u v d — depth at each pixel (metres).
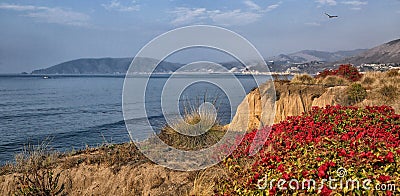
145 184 6.56
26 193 6.38
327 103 12.66
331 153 4.82
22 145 16.86
